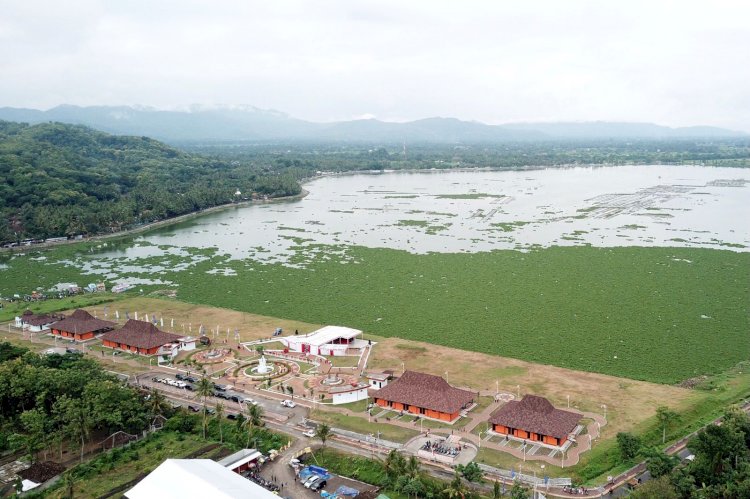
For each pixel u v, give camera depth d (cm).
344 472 11744
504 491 10769
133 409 13425
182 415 13875
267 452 12469
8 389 13375
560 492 10750
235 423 13612
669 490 9681
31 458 12038
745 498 9675
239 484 10394
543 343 18700
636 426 13062
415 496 10681
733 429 11138
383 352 18100
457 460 11931
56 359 15712
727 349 17925
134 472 11712
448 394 14212
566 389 15112
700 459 10794
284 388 15625
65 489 10875
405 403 14238
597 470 11500
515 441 12744
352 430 13338
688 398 14400
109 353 18500
